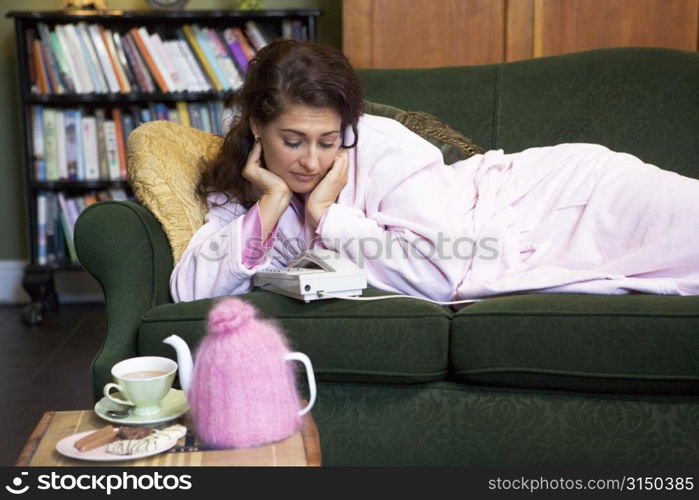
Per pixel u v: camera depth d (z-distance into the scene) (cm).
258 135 175
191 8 372
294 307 159
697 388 150
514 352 153
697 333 147
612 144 224
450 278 170
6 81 376
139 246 168
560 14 306
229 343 106
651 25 302
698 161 218
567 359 152
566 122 229
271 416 107
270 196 172
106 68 345
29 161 347
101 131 352
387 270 170
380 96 243
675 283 163
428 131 213
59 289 387
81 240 166
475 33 311
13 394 253
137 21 351
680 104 222
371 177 177
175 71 348
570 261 178
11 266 384
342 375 159
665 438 154
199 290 169
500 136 233
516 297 161
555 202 186
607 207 178
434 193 176
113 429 109
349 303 160
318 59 165
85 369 279
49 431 112
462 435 160
